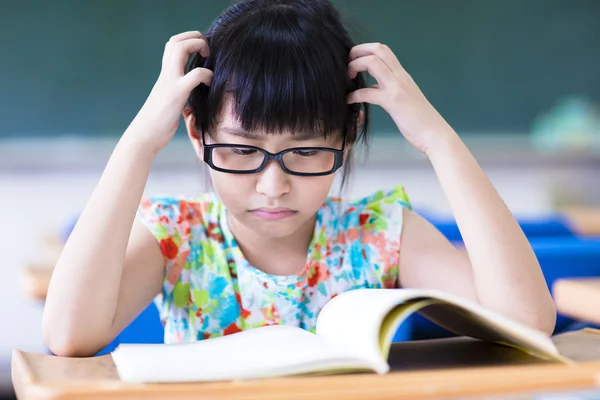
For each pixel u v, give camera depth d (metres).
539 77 4.65
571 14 4.65
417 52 4.53
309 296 1.30
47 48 4.14
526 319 1.06
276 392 0.67
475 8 4.55
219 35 1.14
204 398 0.66
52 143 4.16
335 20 1.20
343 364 0.77
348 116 1.15
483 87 4.60
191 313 1.29
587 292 1.42
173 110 1.10
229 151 1.07
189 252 1.28
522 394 0.69
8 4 4.09
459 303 0.81
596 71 4.70
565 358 0.83
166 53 1.15
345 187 1.36
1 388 3.98
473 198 1.12
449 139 1.16
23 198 4.14
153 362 0.78
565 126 4.67
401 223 1.33
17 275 4.16
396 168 4.47
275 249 1.29
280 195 1.06
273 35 1.09
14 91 4.12
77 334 1.03
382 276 1.31
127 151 1.10
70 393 0.67
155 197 1.30
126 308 1.14
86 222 1.07
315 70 1.07
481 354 0.92
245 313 1.28
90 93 4.19
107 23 4.18
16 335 4.22
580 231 3.43
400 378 0.70
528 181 4.69
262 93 1.04
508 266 1.08
